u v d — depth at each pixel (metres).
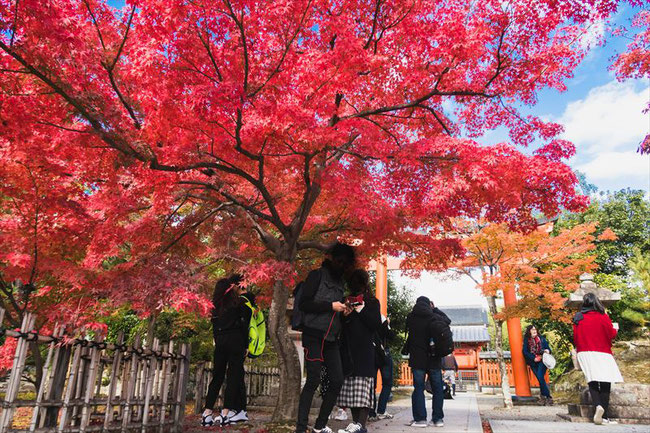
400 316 18.59
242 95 4.12
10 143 4.51
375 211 5.25
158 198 5.65
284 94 4.74
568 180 5.35
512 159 5.25
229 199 6.51
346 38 4.50
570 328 17.81
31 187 5.06
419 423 5.36
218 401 8.12
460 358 23.50
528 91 6.32
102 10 4.64
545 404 11.47
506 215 6.32
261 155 5.30
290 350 6.24
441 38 5.30
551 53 5.85
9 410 2.98
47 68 3.81
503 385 10.49
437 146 5.32
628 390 7.14
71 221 5.30
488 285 11.32
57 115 4.46
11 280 5.36
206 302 4.32
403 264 8.26
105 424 3.76
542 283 11.66
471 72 6.34
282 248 6.94
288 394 6.02
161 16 4.14
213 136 5.02
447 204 5.47
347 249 4.25
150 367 4.43
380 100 6.76
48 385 3.36
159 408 4.64
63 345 3.43
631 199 24.92
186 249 6.78
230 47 4.57
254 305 5.58
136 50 4.15
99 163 5.10
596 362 6.19
